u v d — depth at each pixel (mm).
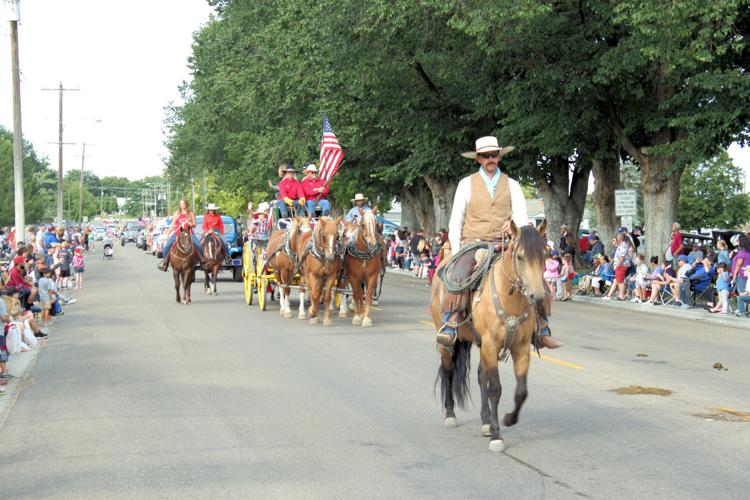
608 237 33938
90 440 8070
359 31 28922
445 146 33875
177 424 8672
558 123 25719
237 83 41469
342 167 43656
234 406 9539
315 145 37688
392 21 26844
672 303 22328
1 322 11383
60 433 8383
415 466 7035
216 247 25250
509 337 7453
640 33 21047
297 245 18266
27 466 7203
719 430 8219
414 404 9602
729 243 31094
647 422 8594
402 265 43906
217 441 7941
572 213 35031
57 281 27406
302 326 17312
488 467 6977
